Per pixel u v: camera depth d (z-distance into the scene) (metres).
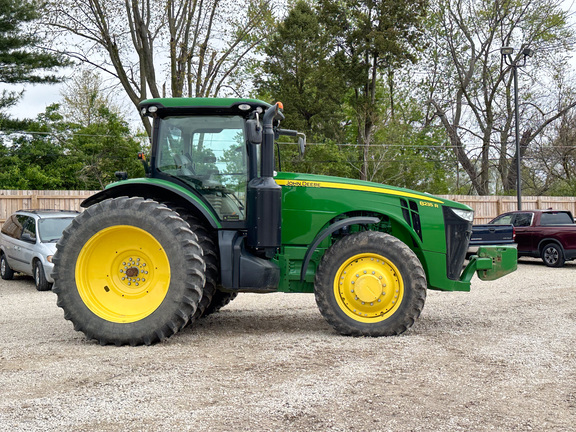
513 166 36.62
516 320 7.20
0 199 17.09
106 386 4.26
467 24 36.50
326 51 34.19
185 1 24.16
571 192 34.12
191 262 5.73
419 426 3.46
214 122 6.34
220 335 6.27
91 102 36.81
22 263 12.29
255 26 25.23
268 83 34.66
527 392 4.14
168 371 4.68
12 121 23.05
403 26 33.38
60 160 27.45
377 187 6.55
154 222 5.79
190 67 24.97
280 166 7.20
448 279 6.59
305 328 6.74
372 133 35.16
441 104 38.47
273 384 4.30
